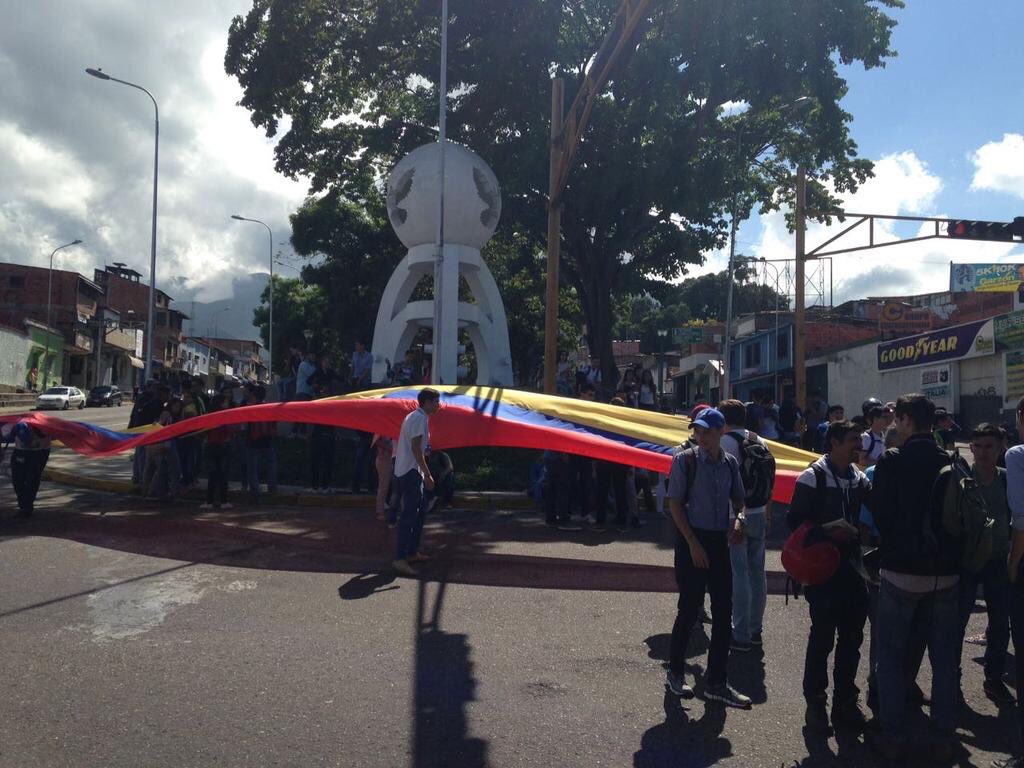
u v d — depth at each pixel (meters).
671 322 78.25
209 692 4.82
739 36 22.28
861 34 21.89
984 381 30.92
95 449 11.71
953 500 4.07
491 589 7.59
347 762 3.94
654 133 24.03
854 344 40.59
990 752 4.34
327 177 28.30
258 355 118.12
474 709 4.66
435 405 8.36
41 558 8.42
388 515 10.74
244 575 7.88
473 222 21.67
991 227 20.08
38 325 56.00
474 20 24.25
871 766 4.11
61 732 4.21
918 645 4.37
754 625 6.12
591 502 12.54
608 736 4.36
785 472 9.10
